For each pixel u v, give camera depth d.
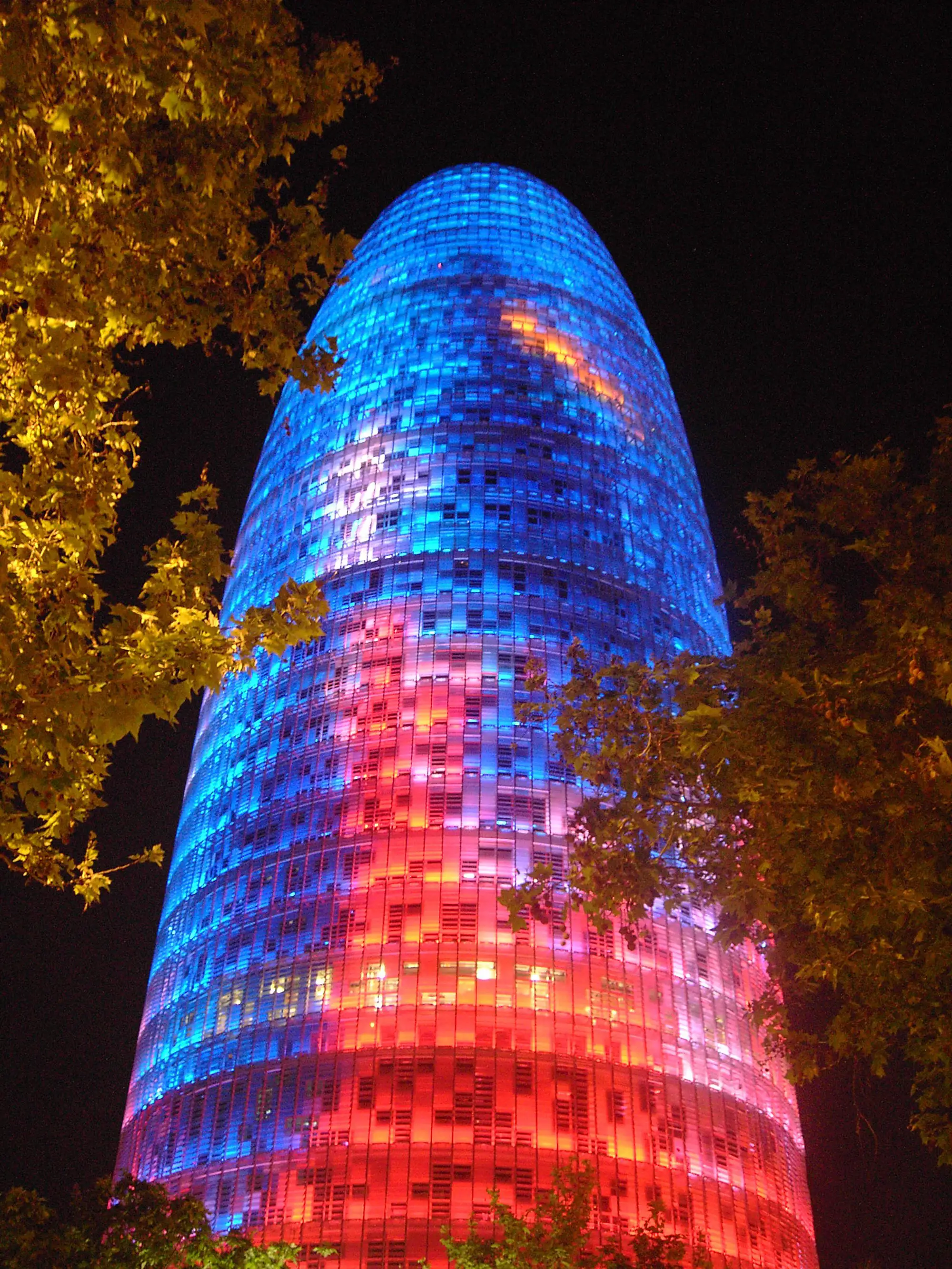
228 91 20.19
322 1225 94.00
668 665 32.53
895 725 25.92
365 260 173.25
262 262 22.69
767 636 32.16
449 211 176.12
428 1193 94.56
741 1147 106.38
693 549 150.88
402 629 127.81
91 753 20.77
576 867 31.89
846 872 26.73
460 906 109.12
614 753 31.95
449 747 118.75
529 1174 95.69
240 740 130.50
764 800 27.78
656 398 163.50
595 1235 93.75
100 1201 52.62
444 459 142.25
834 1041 28.73
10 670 18.77
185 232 21.34
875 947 27.14
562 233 175.50
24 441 20.39
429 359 153.88
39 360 19.02
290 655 132.25
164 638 20.23
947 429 30.28
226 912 117.81
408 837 113.62
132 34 18.03
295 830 118.44
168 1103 109.62
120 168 19.48
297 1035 105.25
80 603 20.16
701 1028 110.31
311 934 110.75
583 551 137.00
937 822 25.59
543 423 147.75
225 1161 100.62
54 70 18.77
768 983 34.22
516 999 104.75
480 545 133.88
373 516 139.12
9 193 18.61
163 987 121.88
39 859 22.59
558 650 126.75
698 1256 60.22
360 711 123.31
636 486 148.50
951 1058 26.12
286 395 168.38
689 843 31.81
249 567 147.88
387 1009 104.56
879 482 30.53
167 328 22.06
